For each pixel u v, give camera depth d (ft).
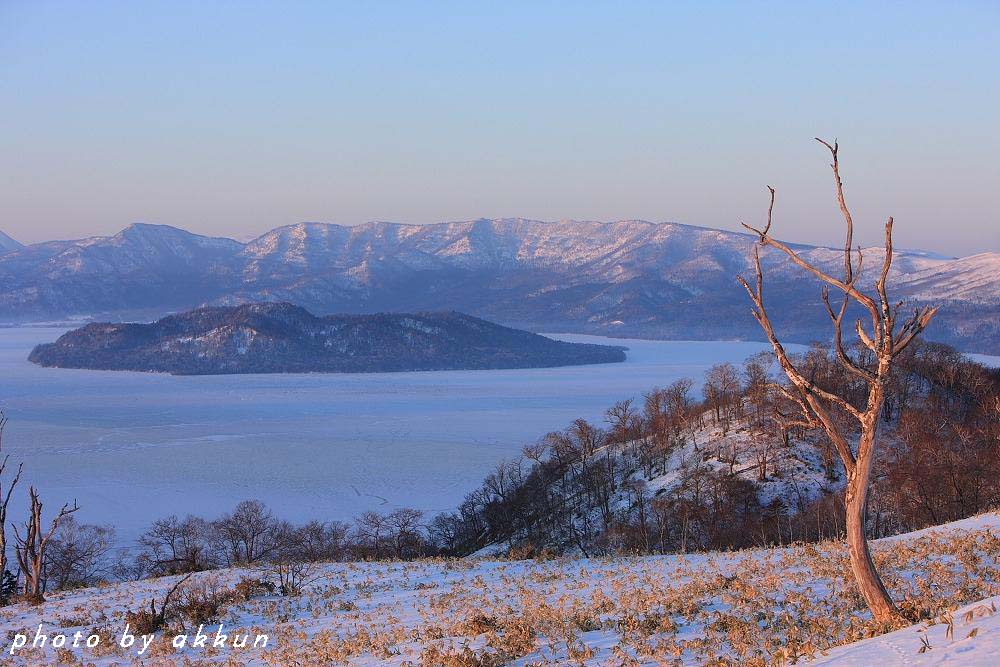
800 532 228.02
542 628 53.36
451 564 103.65
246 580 91.15
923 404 291.58
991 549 67.77
